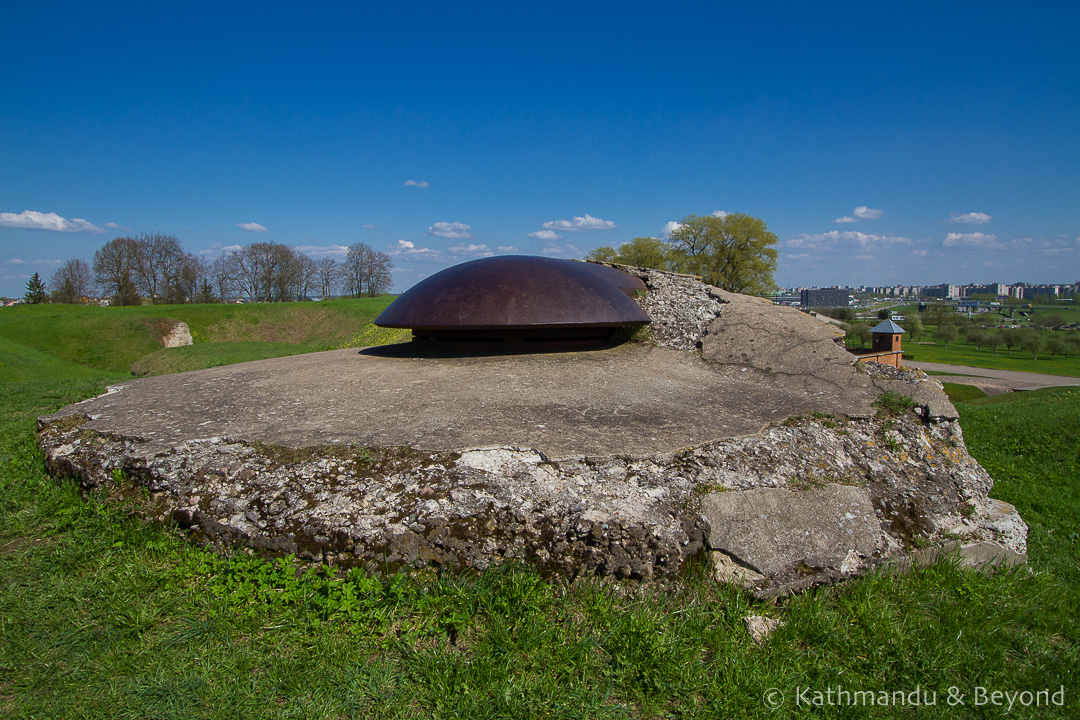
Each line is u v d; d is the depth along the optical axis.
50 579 3.08
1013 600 3.40
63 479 4.05
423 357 5.92
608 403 4.39
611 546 3.04
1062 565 4.56
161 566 3.16
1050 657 2.94
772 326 5.92
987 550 3.81
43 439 4.38
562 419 3.99
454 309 5.91
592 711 2.33
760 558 3.14
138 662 2.52
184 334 30.52
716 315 6.48
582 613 2.86
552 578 2.99
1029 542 5.12
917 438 4.36
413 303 6.26
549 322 5.74
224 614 2.77
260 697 2.33
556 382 4.93
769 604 3.08
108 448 3.94
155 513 3.45
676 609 2.92
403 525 3.03
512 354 5.93
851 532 3.44
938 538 3.76
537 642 2.63
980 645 2.93
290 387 4.92
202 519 3.29
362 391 4.70
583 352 6.09
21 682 2.39
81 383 11.07
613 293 6.39
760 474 3.55
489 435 3.64
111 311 34.72
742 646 2.74
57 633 2.68
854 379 5.07
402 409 4.21
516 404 4.30
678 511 3.21
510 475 3.25
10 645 2.60
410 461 3.37
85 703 2.29
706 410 4.33
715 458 3.57
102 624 2.75
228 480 3.42
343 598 2.81
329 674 2.45
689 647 2.69
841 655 2.78
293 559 3.04
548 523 3.06
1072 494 6.63
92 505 3.68
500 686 2.39
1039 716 2.54
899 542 3.62
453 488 3.16
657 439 3.67
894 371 5.13
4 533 3.58
